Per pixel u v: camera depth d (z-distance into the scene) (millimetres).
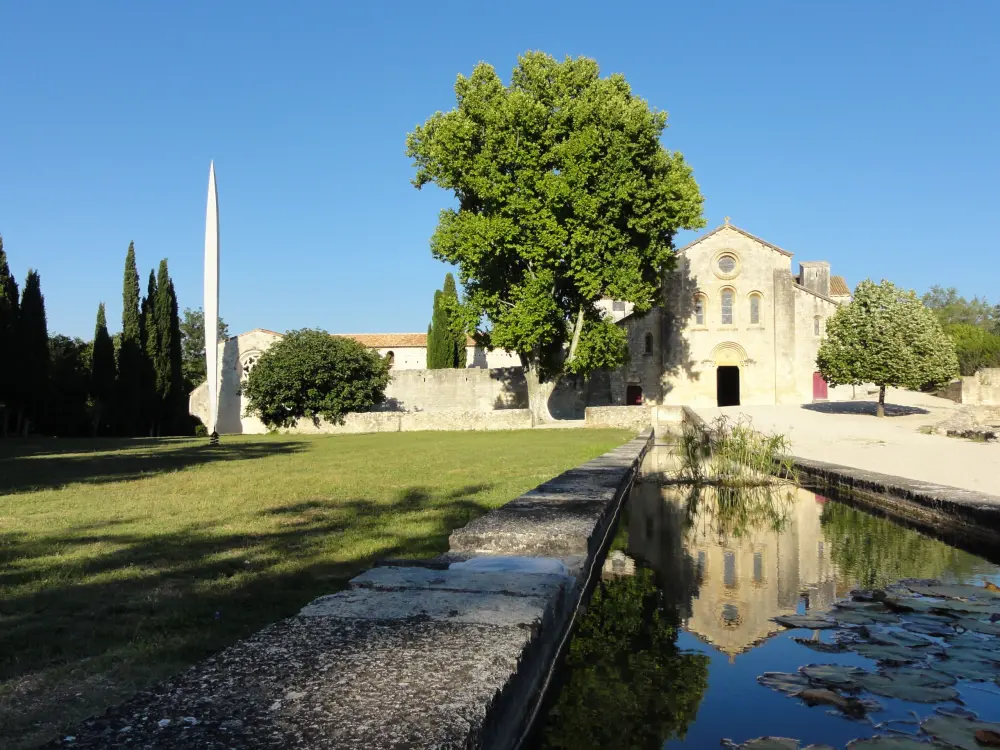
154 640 4148
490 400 45344
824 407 39125
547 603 3676
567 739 3277
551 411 44375
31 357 37469
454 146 30438
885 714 3531
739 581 6477
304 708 2186
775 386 42156
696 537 8766
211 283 31109
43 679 3566
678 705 3664
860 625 5012
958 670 4090
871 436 25500
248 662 2584
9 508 9594
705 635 4848
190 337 78500
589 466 12047
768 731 3365
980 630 4848
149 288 44750
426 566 4633
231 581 5484
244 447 26016
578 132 30000
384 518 8375
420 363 60250
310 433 40281
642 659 4355
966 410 32062
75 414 40344
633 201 30406
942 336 33594
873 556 7691
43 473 15109
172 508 9484
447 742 1966
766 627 5027
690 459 14555
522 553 5277
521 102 29609
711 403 42500
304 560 6176
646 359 43156
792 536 8852
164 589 5246
